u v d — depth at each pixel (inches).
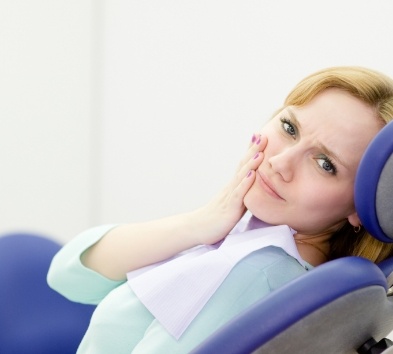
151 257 42.1
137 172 97.0
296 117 37.4
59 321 54.2
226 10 89.9
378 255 40.5
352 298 28.3
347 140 35.7
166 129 94.6
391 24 79.0
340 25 82.0
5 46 96.2
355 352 33.2
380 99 36.2
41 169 98.8
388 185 30.3
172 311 35.4
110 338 38.1
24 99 97.4
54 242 55.6
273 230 37.6
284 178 36.9
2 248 53.5
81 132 98.9
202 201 93.0
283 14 85.9
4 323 52.2
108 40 97.5
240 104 89.5
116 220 98.6
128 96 96.8
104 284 44.3
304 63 84.7
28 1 97.0
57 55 98.4
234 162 90.4
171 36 93.7
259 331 27.4
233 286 35.1
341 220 39.3
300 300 27.6
